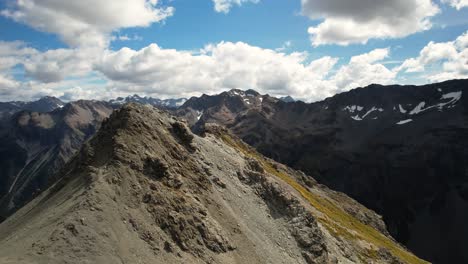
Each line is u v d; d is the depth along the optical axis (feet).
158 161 220.23
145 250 168.76
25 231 170.19
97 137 244.01
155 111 277.23
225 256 201.16
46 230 159.84
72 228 157.07
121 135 223.51
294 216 285.43
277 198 296.10
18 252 145.59
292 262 238.07
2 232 211.61
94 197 176.76
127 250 162.20
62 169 288.51
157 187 206.28
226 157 309.01
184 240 190.08
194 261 182.19
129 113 242.58
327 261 263.49
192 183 234.58
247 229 236.84
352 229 446.60
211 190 244.01
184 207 207.00
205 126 482.28
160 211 193.67
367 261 348.59
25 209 231.50
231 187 270.46
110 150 216.33
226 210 237.45
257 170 334.65
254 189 291.99
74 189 196.65
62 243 149.69
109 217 171.73
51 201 203.21
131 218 179.11
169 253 176.65
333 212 504.43
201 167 260.83
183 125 275.80
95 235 159.02
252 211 263.49
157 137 243.60
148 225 182.19
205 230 203.82
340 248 335.88
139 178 203.92
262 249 228.02
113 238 163.12
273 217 277.64
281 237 259.60
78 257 146.51
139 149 221.05
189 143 272.31
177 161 241.55
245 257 210.79
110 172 196.85
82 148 272.10
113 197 183.52
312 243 267.18
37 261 138.82
